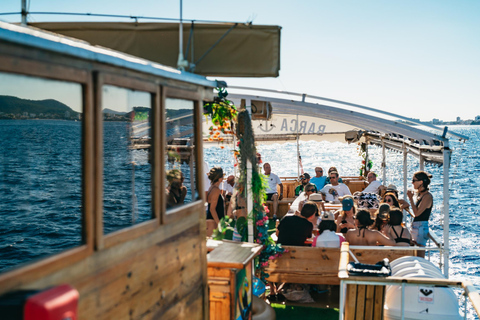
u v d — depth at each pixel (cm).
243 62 445
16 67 184
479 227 1948
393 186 898
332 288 676
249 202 596
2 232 497
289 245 632
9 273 177
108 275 239
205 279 375
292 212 905
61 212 548
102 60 233
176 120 393
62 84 238
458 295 917
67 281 209
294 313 593
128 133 460
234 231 609
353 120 869
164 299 301
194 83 357
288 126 1005
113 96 291
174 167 390
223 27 444
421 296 475
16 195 573
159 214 296
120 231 251
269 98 649
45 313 173
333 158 6650
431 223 2006
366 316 438
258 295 570
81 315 218
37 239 479
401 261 557
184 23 449
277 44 445
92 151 229
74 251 214
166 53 452
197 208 359
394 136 1077
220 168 709
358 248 618
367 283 419
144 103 317
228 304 430
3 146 580
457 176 4728
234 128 649
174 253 317
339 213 817
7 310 173
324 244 619
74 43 218
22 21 425
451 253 1417
